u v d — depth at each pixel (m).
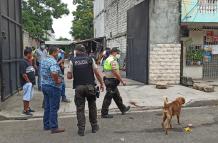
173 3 14.92
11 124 8.72
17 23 13.67
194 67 16.45
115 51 9.13
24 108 9.50
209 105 11.17
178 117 8.20
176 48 15.05
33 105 10.70
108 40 29.70
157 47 14.98
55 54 7.61
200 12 15.02
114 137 7.28
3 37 10.99
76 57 7.49
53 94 7.58
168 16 14.94
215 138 7.15
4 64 11.22
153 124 8.41
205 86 13.21
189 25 15.92
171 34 15.01
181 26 15.80
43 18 36.66
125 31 22.45
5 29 11.44
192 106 10.98
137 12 16.59
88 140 7.09
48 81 7.55
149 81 15.17
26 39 25.06
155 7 14.84
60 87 7.65
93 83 7.53
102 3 34.16
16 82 13.27
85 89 7.39
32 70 9.52
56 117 7.72
